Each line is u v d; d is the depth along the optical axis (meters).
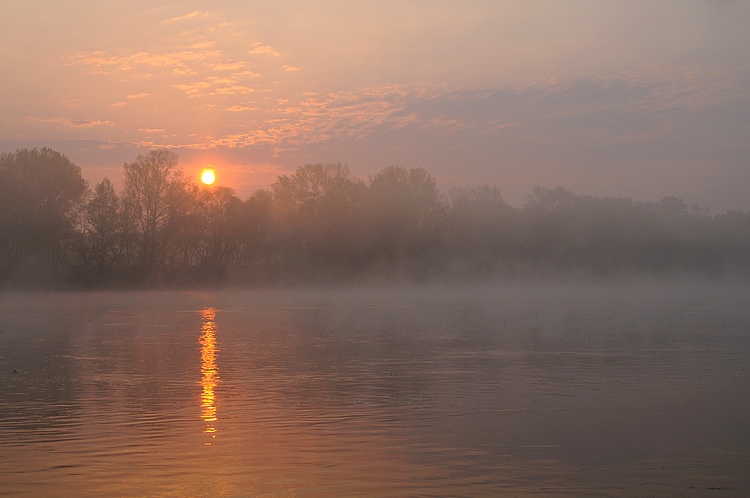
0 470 13.78
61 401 20.64
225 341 39.00
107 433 16.64
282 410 19.22
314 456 14.70
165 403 20.28
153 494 12.49
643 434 16.42
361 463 14.21
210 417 18.38
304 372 26.45
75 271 103.75
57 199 96.75
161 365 28.70
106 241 103.44
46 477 13.37
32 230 94.44
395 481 13.12
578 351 32.97
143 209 106.62
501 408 19.38
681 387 22.62
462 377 24.94
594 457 14.61
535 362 28.95
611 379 24.31
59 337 42.00
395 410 19.16
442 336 41.53
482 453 14.90
